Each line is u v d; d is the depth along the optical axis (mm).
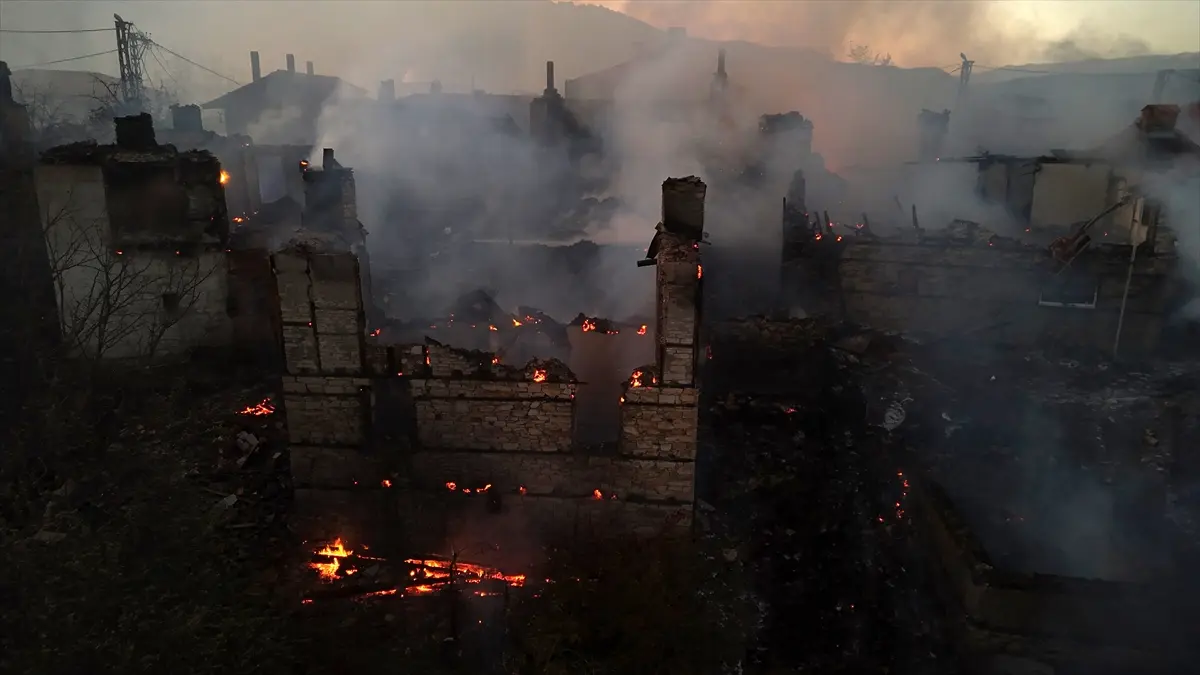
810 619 12867
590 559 12383
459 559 13703
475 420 13469
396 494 13727
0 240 19844
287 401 13602
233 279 21031
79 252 20078
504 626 12016
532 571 13109
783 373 21078
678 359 12781
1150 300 21984
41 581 9703
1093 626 11000
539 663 10680
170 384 18594
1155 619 10859
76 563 9922
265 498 14742
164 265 20578
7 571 9664
